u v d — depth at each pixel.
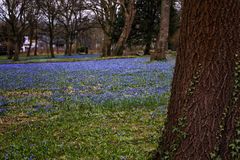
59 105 10.80
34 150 6.24
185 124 4.41
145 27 45.72
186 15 4.52
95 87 14.52
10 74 21.53
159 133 6.93
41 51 89.56
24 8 45.66
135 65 25.30
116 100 10.81
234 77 4.27
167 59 31.33
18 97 12.66
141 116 8.91
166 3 28.77
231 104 4.26
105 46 48.91
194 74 4.39
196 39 4.38
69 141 6.88
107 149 6.25
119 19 46.38
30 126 8.23
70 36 64.56
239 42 4.30
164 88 13.25
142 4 45.28
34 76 19.92
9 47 56.75
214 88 4.29
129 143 6.64
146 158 5.55
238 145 4.20
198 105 4.34
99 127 7.90
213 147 4.26
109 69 22.88
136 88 13.55
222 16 4.24
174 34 46.31
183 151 4.40
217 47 4.27
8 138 7.21
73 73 21.12
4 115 9.68
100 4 47.91
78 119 8.83
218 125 4.27
